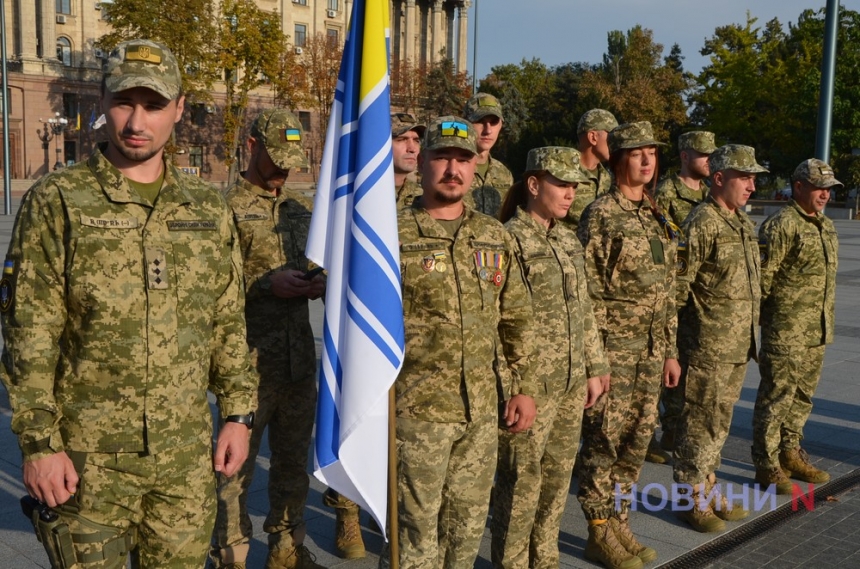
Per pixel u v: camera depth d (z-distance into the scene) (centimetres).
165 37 4216
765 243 564
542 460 420
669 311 475
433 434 336
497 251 358
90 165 278
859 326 1162
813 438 683
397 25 6819
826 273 568
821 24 4428
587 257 465
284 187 453
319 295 416
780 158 4494
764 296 571
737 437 685
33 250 264
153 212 280
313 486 565
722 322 501
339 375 310
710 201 516
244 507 416
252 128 434
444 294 340
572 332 411
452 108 5662
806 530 506
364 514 529
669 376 481
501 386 367
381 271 303
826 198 569
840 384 841
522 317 368
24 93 4912
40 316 264
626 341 462
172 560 288
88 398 270
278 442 432
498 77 6347
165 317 278
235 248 308
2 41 2888
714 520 504
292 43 5809
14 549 440
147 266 275
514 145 4466
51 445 261
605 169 606
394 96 5556
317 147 5578
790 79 4425
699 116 5431
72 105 5147
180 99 288
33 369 261
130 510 278
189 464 286
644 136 459
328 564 450
